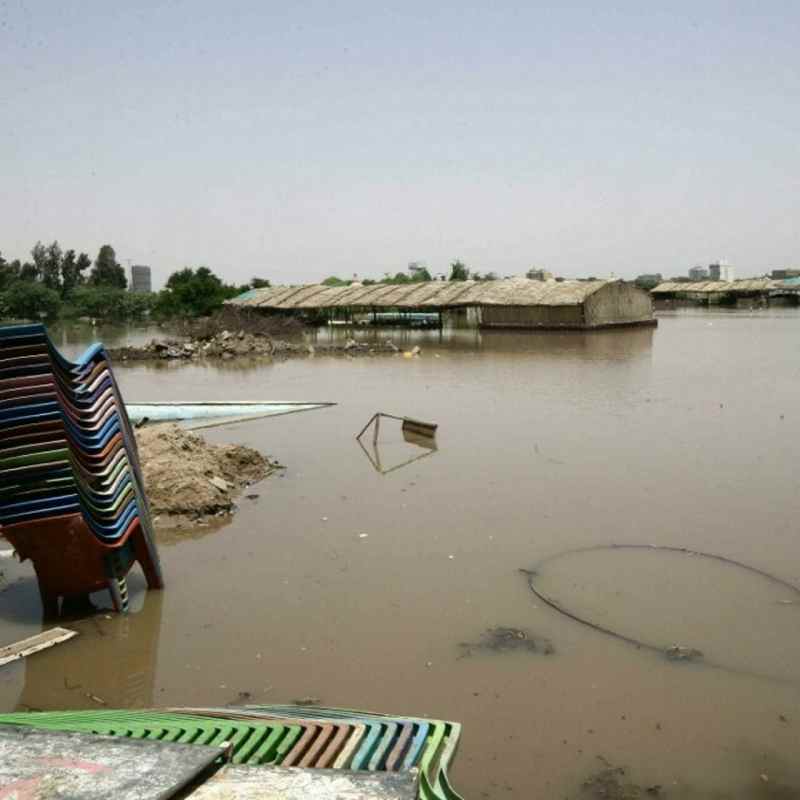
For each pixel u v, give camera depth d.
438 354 40.75
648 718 6.85
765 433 18.00
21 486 8.45
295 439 18.98
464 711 7.00
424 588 9.63
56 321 78.25
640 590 9.38
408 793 3.27
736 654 7.88
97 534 8.80
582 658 7.88
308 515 12.70
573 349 41.31
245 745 4.54
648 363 33.78
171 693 7.47
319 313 65.31
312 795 3.25
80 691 7.56
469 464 15.73
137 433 14.63
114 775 3.34
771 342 44.66
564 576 9.86
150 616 9.12
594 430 18.75
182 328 63.91
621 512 12.28
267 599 9.48
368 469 15.68
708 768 6.20
